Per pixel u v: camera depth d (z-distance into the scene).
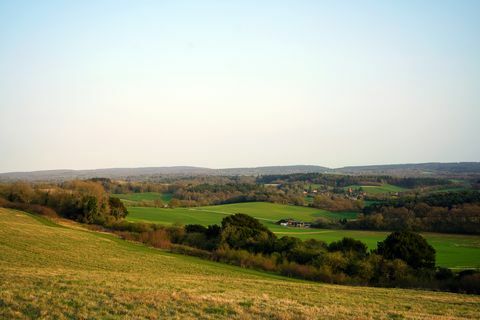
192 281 30.78
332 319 18.52
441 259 65.56
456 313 23.95
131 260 48.41
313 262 56.94
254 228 78.19
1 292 19.20
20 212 86.25
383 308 23.92
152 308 18.28
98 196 97.25
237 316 17.77
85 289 21.53
